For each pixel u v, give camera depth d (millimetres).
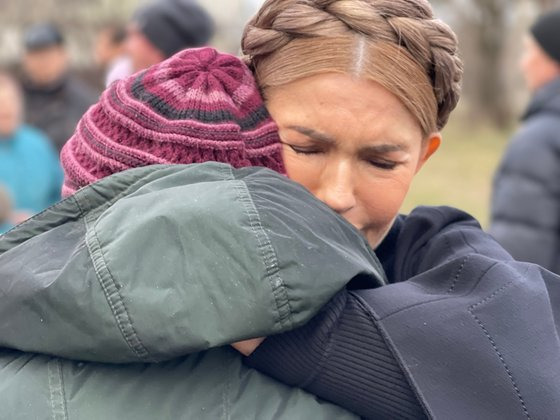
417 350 1028
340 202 1129
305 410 1057
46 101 4438
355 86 1103
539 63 3227
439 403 1011
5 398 1026
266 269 976
